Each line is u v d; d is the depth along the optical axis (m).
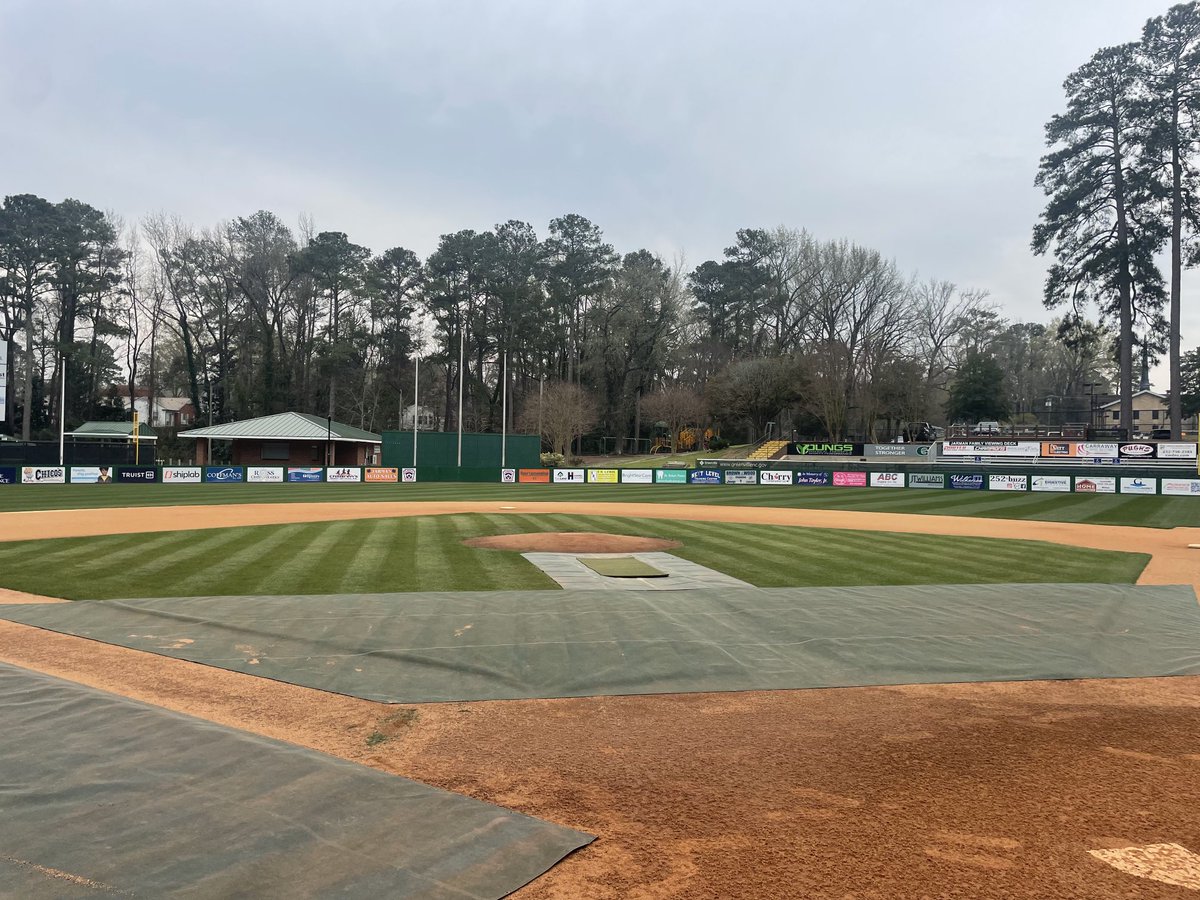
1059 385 94.94
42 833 3.59
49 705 5.46
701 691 6.35
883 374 57.28
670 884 3.32
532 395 68.88
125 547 15.19
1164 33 44.09
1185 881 3.39
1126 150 45.78
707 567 13.36
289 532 18.22
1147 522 24.20
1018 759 4.92
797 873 3.43
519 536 17.75
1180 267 45.72
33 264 60.97
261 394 66.06
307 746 5.03
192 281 65.44
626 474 47.56
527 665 6.95
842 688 6.48
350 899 3.09
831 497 35.38
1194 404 63.12
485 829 3.79
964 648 7.73
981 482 40.38
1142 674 6.99
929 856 3.61
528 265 70.88
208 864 3.34
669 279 70.75
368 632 8.04
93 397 67.88
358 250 67.50
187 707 5.80
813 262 64.94
